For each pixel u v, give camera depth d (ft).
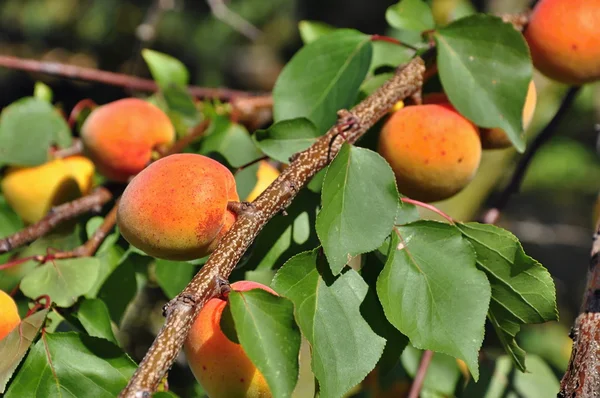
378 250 2.22
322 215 2.11
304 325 2.10
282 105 2.46
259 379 2.09
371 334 2.14
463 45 2.35
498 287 2.20
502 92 2.33
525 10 2.47
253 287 2.08
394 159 2.31
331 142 2.19
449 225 2.17
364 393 2.71
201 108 2.90
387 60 2.69
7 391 2.18
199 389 2.70
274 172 2.61
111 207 2.71
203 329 2.10
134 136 2.61
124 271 2.61
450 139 2.29
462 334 2.12
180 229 2.10
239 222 2.08
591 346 2.15
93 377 2.20
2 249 2.58
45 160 2.72
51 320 2.37
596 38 2.40
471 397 2.60
